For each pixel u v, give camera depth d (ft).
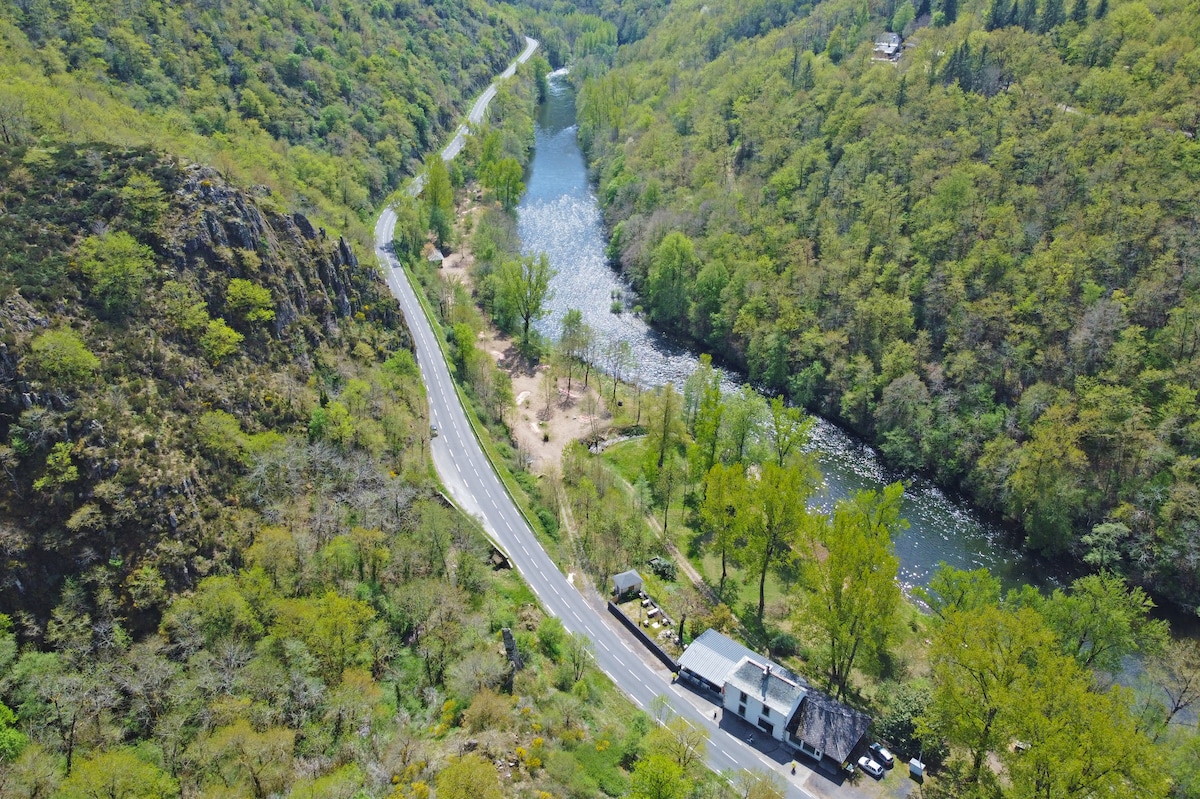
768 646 343.67
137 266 351.67
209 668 261.65
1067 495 406.00
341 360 451.12
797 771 275.80
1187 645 337.11
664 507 443.32
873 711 304.09
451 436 469.98
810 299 565.53
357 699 254.68
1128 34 631.15
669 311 645.92
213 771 224.94
